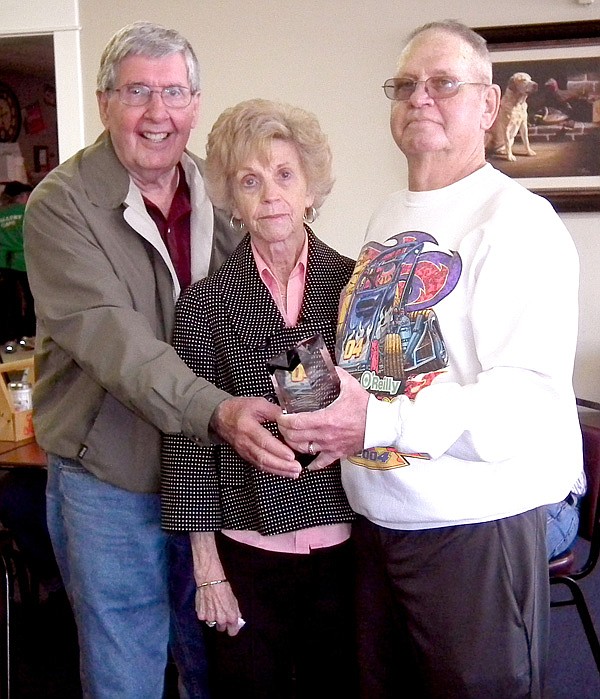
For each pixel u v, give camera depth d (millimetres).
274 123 1519
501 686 1328
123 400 1533
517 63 2947
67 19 3270
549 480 1356
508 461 1320
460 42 1358
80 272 1604
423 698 1441
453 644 1349
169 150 1697
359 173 3164
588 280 3033
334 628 1616
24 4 3301
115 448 1693
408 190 1468
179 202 1824
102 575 1754
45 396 1807
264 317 1565
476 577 1332
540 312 1229
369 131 3129
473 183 1362
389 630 1497
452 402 1214
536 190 3002
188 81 1708
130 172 1723
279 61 3164
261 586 1578
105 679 1794
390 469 1353
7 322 4125
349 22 3084
